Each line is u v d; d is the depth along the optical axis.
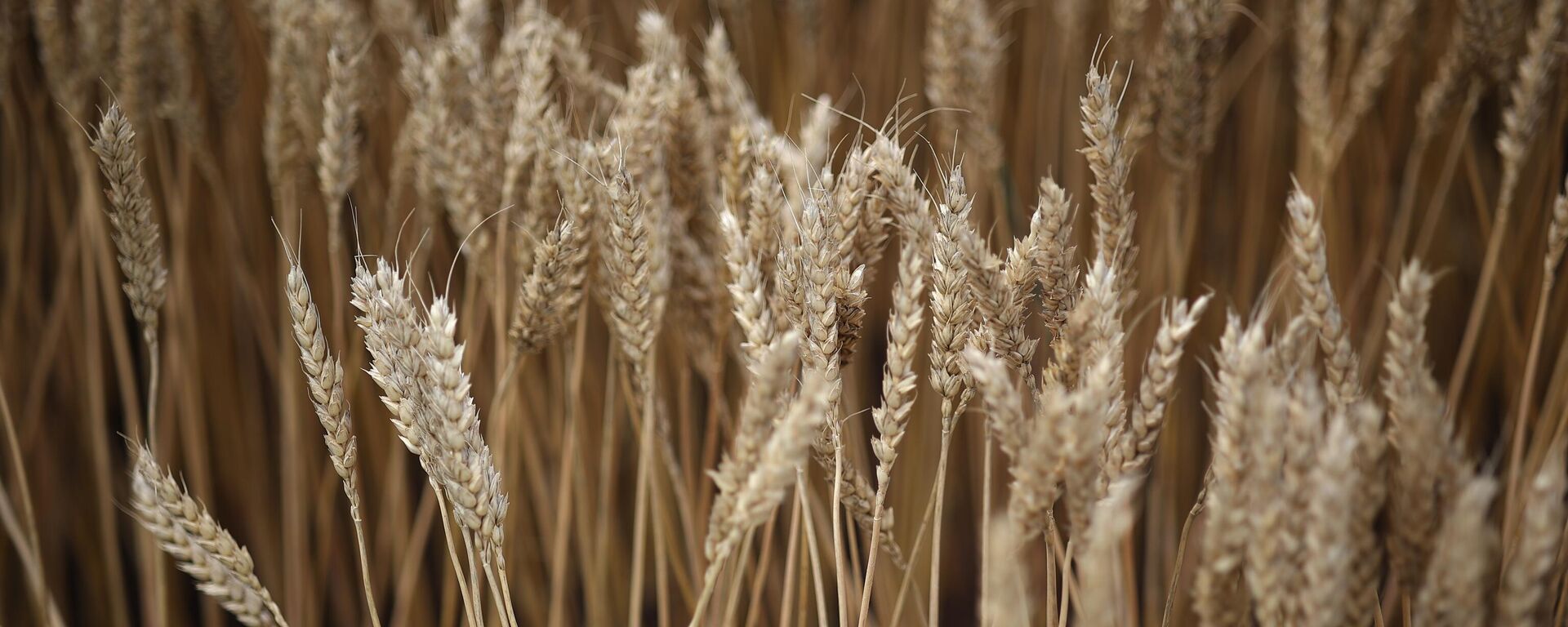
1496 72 1.07
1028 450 0.73
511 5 1.04
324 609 1.38
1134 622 0.88
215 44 1.15
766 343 0.79
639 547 0.93
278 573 1.38
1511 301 1.22
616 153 0.85
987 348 0.79
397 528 1.15
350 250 1.25
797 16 1.24
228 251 1.33
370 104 1.12
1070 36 1.25
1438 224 1.37
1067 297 0.79
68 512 1.39
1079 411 0.72
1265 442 0.71
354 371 1.09
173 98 1.09
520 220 0.97
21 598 1.30
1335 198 1.28
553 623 1.01
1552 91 1.16
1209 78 1.02
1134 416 0.77
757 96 1.29
